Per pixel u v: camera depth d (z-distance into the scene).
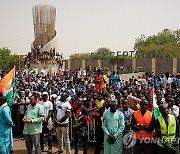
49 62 39.50
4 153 7.56
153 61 47.06
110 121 7.75
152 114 7.61
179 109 9.20
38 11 45.12
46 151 9.83
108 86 17.14
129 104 9.16
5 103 7.71
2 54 66.62
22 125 11.61
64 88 15.10
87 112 9.02
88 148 10.07
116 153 7.75
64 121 9.12
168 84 18.23
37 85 17.62
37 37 45.59
